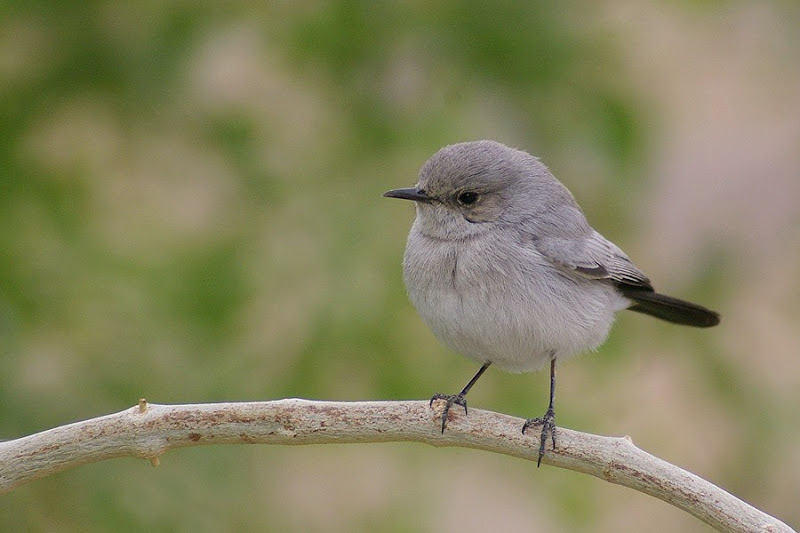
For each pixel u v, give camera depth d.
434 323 10.06
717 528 7.73
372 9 11.96
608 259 10.38
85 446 8.09
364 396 11.70
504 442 8.38
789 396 12.75
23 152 11.83
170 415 8.12
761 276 13.91
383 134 11.97
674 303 11.20
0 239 11.52
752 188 14.96
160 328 11.59
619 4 12.73
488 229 10.05
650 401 13.12
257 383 11.59
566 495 12.01
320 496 12.41
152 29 12.00
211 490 11.80
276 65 12.30
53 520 11.66
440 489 12.40
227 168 12.13
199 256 11.70
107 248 11.69
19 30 12.03
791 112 15.64
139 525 11.49
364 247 11.72
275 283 11.70
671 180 14.66
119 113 12.23
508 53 11.95
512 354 10.03
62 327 11.66
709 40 13.91
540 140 12.06
